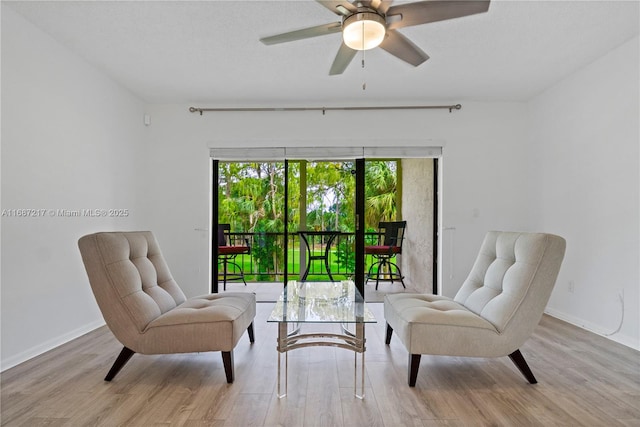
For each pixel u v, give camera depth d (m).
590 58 3.06
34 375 2.18
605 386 2.05
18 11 2.39
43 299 2.62
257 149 4.14
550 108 3.70
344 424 1.67
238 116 4.16
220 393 1.96
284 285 4.25
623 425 1.66
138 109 3.98
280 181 4.31
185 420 1.69
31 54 2.54
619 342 2.80
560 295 3.54
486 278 2.52
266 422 1.68
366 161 4.99
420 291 4.56
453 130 4.09
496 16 2.44
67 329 2.85
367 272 5.14
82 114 3.07
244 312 2.35
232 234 4.34
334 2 1.76
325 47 2.86
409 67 3.21
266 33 2.65
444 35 2.68
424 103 4.08
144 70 3.29
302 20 2.48
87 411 1.76
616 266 2.88
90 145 3.18
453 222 4.05
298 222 4.34
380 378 2.17
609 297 2.94
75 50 2.92
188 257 4.11
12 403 1.84
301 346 2.02
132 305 2.12
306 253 4.34
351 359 2.46
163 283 2.67
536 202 3.91
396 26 1.92
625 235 2.80
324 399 1.90
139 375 2.20
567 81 3.45
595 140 3.10
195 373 2.23
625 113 2.81
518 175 4.09
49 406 1.81
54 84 2.76
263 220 4.33
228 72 3.33
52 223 2.73
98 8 2.36
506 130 4.09
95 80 3.24
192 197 4.12
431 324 2.04
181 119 4.14
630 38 2.74
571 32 2.65
